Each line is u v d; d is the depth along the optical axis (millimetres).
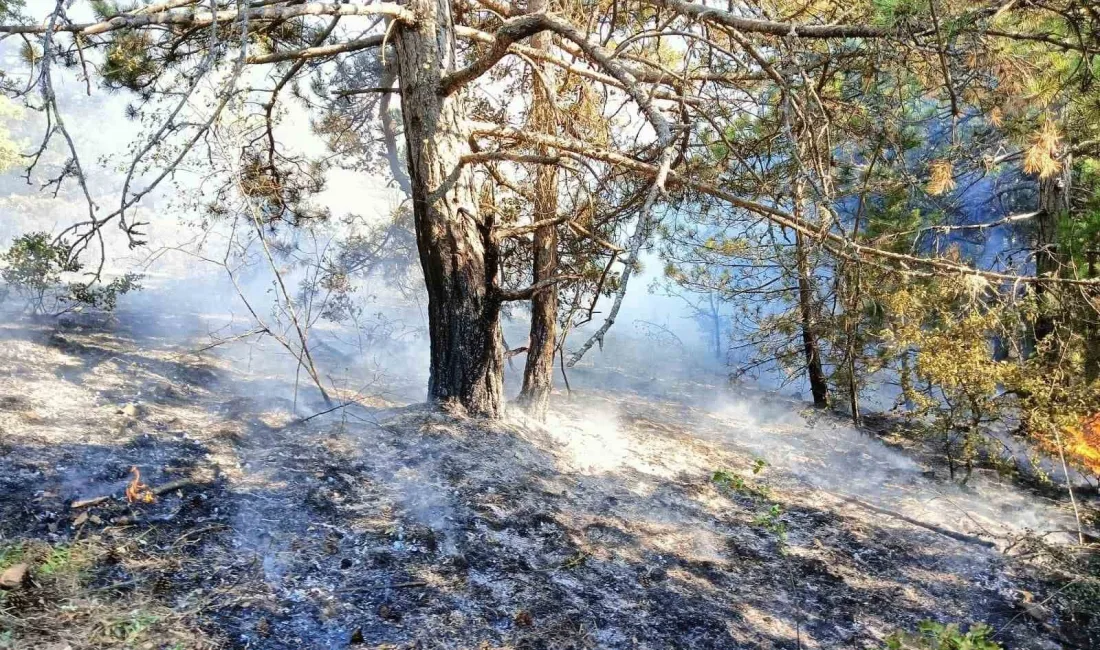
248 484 6074
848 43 7621
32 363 7645
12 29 6059
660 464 8945
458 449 7414
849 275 10016
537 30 7219
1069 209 12172
